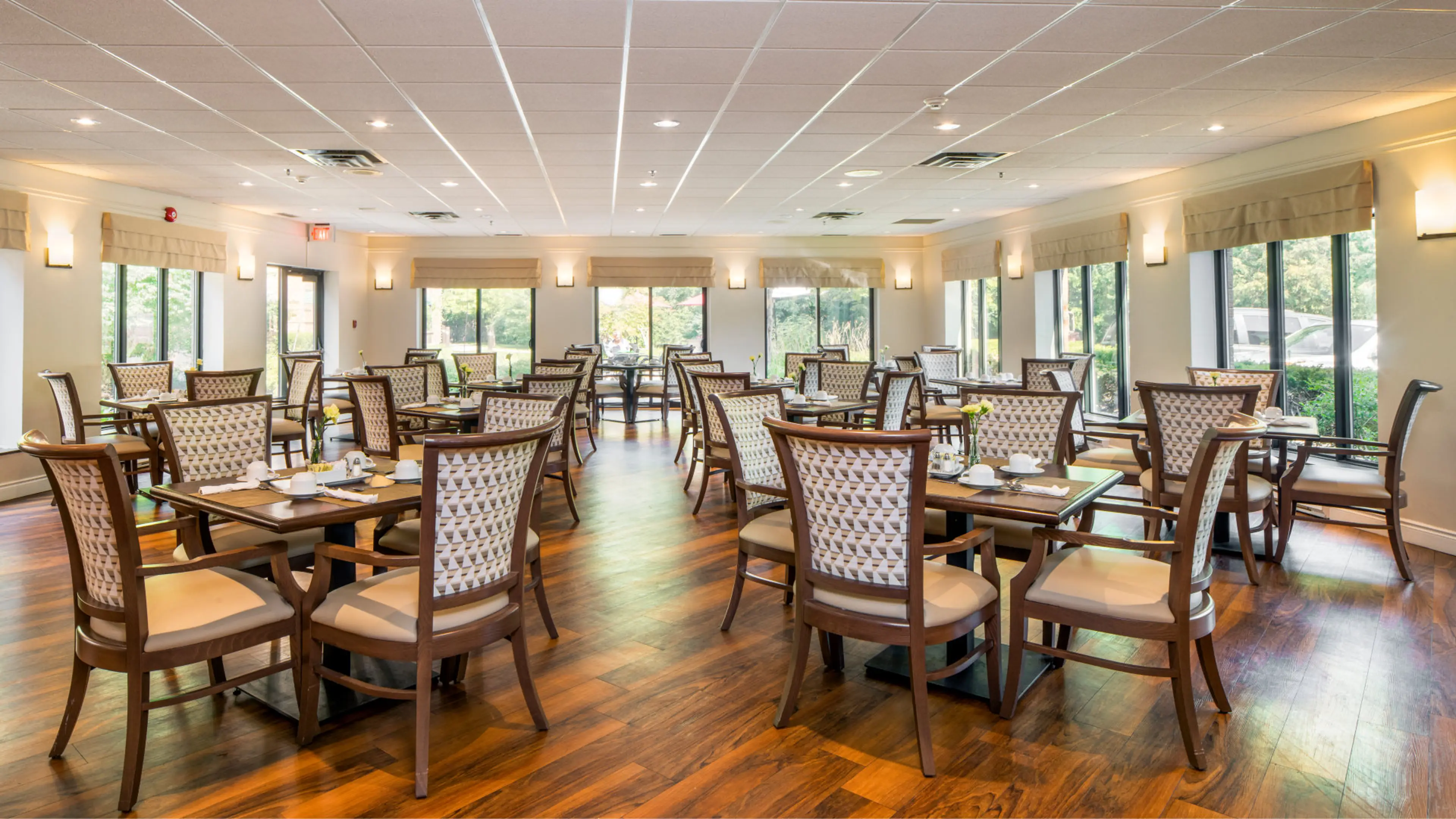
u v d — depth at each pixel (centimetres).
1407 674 313
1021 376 992
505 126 570
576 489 689
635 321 1326
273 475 310
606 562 471
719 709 286
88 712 282
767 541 346
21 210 669
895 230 1214
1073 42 410
